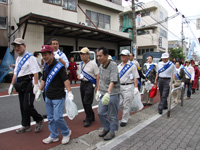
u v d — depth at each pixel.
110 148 3.09
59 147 3.08
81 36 16.45
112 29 19.80
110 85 3.16
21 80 3.42
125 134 3.68
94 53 12.31
